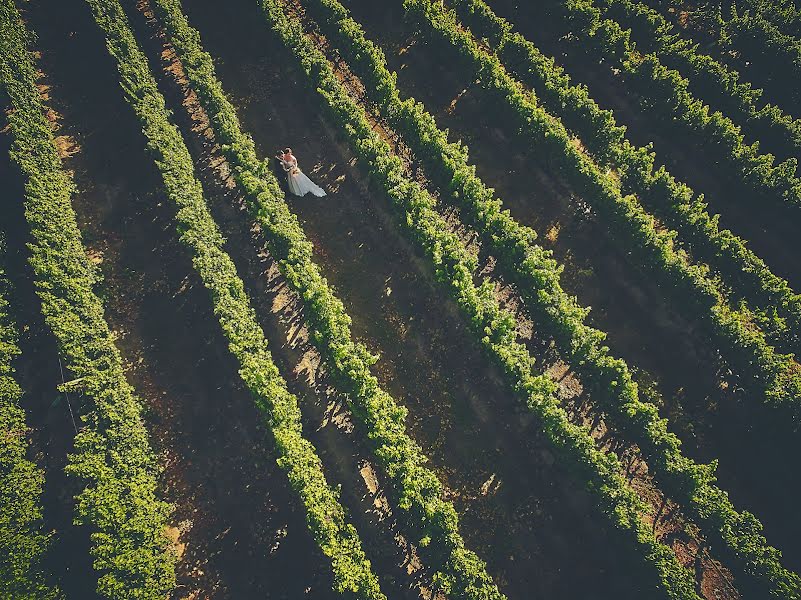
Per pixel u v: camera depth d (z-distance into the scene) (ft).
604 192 131.44
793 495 114.73
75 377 117.39
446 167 134.82
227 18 167.84
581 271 136.26
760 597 102.99
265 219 127.85
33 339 129.29
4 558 107.04
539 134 140.26
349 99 143.95
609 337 130.11
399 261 136.46
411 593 108.99
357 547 103.71
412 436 121.08
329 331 118.62
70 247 128.77
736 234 140.77
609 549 111.55
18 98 142.10
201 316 132.67
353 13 168.66
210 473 119.55
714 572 109.91
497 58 155.33
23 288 132.36
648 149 149.38
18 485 112.16
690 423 122.31
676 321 129.70
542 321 123.65
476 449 119.96
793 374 120.47
